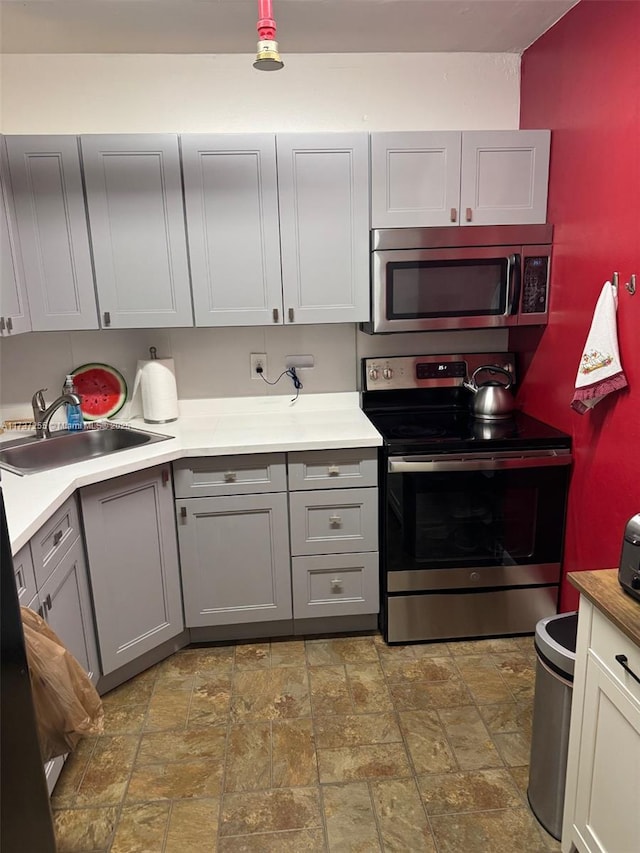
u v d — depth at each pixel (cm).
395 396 271
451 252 234
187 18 210
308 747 187
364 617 249
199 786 173
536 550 235
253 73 247
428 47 245
